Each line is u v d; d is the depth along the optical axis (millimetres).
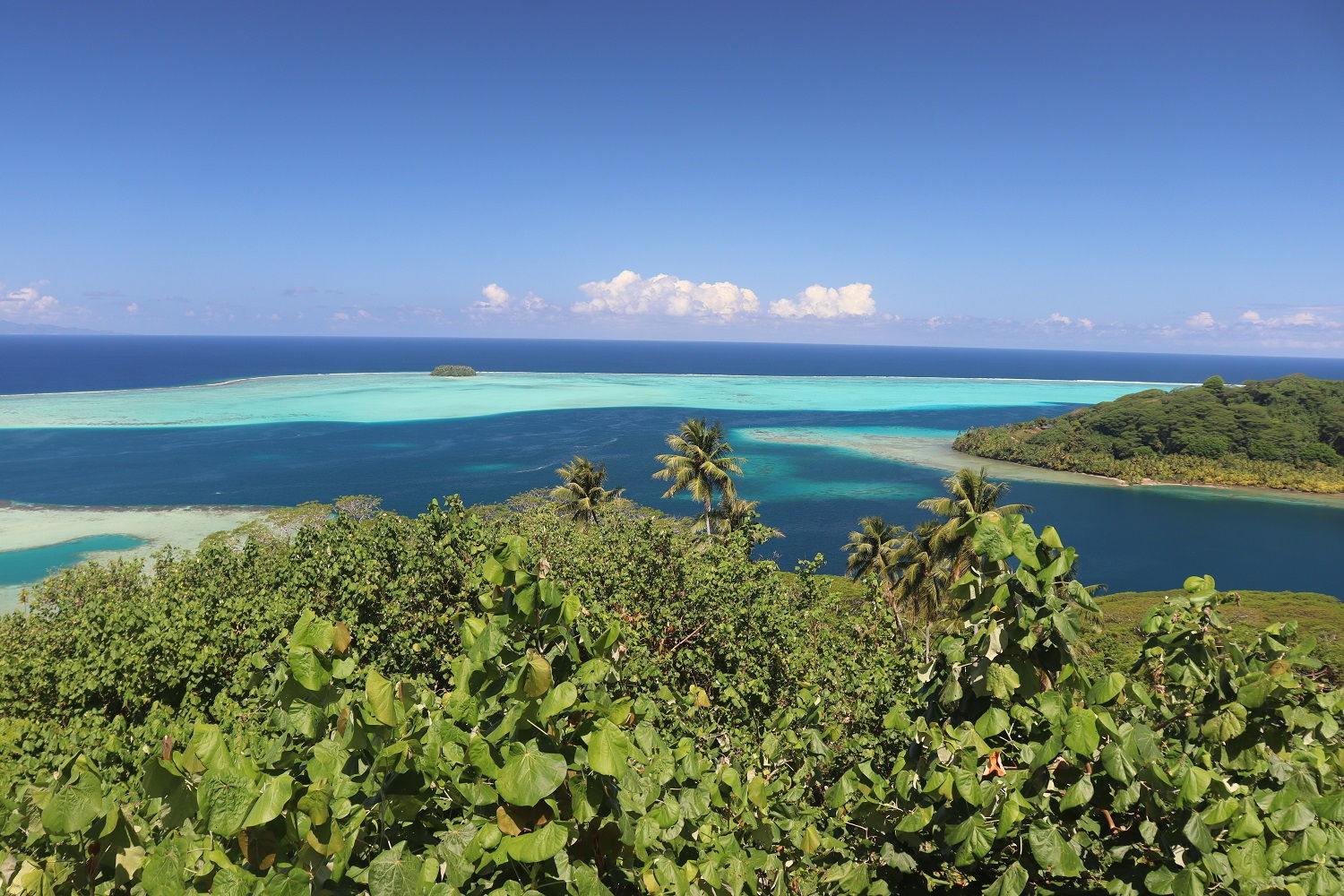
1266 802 3834
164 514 82188
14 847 3637
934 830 4371
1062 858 3645
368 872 2918
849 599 36781
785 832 4715
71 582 31875
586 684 3711
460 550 21812
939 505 36812
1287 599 55906
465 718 3504
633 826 3650
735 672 19094
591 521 50312
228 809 2932
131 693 17812
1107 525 97250
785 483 113250
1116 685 3883
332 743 3412
